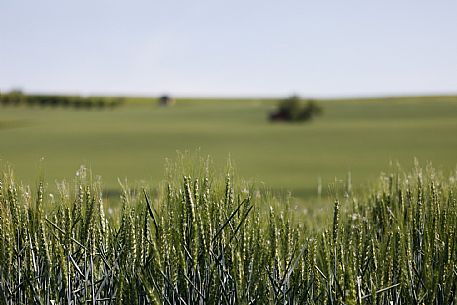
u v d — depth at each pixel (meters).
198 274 4.71
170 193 4.91
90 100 174.75
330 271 4.68
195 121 120.69
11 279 4.91
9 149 65.50
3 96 168.88
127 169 40.19
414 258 5.33
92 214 4.92
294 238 5.15
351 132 90.94
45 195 5.05
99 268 5.18
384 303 5.04
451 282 4.97
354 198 6.33
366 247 5.16
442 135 81.25
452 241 5.04
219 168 5.01
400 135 83.50
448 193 5.64
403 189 6.12
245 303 4.55
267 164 51.78
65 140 78.00
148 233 4.89
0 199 4.91
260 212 5.10
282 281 4.68
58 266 4.82
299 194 17.27
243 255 4.79
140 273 4.67
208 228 4.73
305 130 96.50
